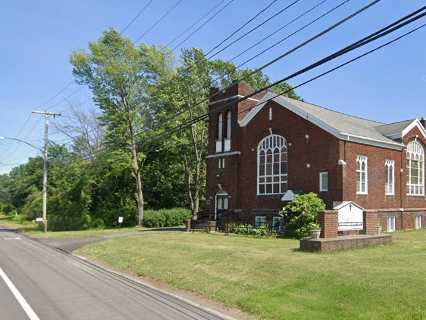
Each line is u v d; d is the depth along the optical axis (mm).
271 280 12391
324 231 19156
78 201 50625
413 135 34469
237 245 19875
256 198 33156
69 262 20312
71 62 41812
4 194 128375
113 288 13469
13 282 14461
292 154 30719
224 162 36031
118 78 42031
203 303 11500
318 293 10719
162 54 43656
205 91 46156
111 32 41812
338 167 27750
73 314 10062
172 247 20172
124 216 48406
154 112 47250
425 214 35250
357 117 38625
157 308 10773
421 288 10102
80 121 51906
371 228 23938
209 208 36938
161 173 52438
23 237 38375
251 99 36188
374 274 11672
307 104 34219
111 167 48219
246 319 9844
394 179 32125
